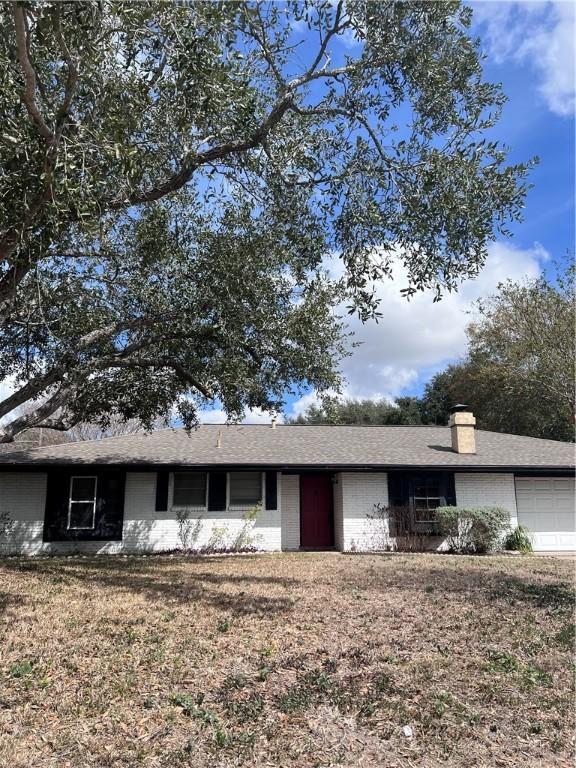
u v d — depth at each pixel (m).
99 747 3.81
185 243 10.98
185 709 4.37
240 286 10.05
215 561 13.50
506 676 5.18
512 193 6.39
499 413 32.38
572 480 18.91
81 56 4.82
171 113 6.08
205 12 5.19
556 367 24.98
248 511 17.00
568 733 4.18
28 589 8.86
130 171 4.94
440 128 6.91
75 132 5.21
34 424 10.16
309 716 4.34
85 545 16.27
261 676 5.01
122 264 10.92
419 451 19.03
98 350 11.70
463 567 12.33
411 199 6.57
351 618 7.05
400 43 6.71
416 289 6.70
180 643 5.88
